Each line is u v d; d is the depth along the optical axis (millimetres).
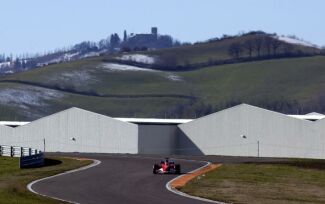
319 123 196875
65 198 92000
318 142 196625
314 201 93875
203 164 156750
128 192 100250
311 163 155125
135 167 146625
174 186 109000
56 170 139375
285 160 170375
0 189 99750
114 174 130125
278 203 90375
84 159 171375
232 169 140750
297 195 100375
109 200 90312
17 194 93500
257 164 153125
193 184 112250
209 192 101125
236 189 105938
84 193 98375
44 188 104875
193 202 89312
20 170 144250
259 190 105312
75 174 130125
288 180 121500
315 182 119375
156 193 99188
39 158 157125
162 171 132000
